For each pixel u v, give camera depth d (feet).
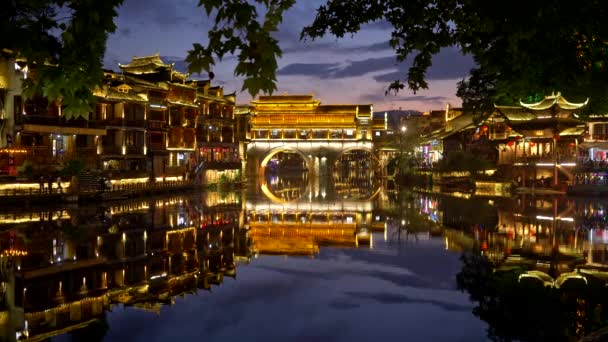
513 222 126.52
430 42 35.73
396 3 32.91
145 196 203.41
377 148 371.76
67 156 187.83
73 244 97.86
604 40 31.14
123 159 222.07
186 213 154.30
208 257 93.56
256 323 57.72
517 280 70.18
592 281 68.95
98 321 57.47
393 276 78.69
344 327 55.83
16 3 20.92
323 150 364.38
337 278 78.64
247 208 177.37
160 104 236.84
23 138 177.47
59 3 20.71
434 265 84.33
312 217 155.43
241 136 337.72
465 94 194.39
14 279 72.64
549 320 53.42
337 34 33.96
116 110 215.72
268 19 19.71
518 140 216.13
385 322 57.06
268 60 19.16
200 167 264.93
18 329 54.19
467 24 34.06
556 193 195.83
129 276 76.89
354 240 113.19
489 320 55.01
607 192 183.21
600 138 209.67
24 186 160.56
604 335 23.94
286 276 80.12
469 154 250.78
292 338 52.65
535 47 30.89
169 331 54.85
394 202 197.36
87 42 21.02
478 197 198.39
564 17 27.09
